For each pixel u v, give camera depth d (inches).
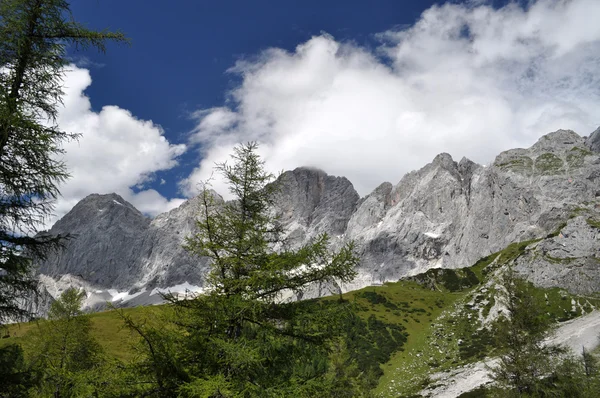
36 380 421.4
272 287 481.4
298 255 479.2
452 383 2701.8
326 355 478.6
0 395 401.4
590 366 1328.7
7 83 414.3
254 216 527.8
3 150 400.5
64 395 417.1
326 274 483.8
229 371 431.2
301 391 420.5
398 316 4539.9
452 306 4773.6
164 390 414.6
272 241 523.2
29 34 421.4
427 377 3026.6
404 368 3319.4
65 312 1055.0
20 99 412.2
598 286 4345.5
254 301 455.8
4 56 411.8
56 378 432.5
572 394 1077.8
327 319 461.4
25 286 398.3
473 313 4313.5
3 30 398.3
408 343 3846.0
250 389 407.2
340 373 1482.5
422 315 4591.5
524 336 1122.0
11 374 407.8
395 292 5487.2
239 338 450.0
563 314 4013.3
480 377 2583.7
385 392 2940.5
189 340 437.7
